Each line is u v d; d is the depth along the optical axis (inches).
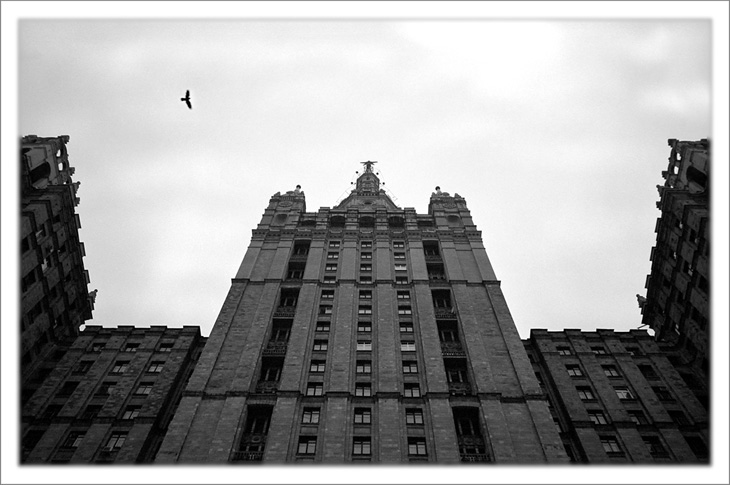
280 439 1656.0
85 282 2652.6
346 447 1638.8
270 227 2869.1
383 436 1665.8
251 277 2455.7
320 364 1987.0
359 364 1982.0
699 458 1825.8
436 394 1819.6
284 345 2071.9
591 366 2199.8
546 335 2370.8
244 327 2155.5
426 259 2620.6
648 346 2341.3
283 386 1849.2
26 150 2428.6
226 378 1909.4
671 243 2402.8
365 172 4084.6
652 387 2133.4
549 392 2117.4
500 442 1660.9
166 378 2090.3
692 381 2215.8
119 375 2155.5
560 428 1958.7
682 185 2484.0
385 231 2829.7
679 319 2358.5
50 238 2368.4
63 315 2480.3
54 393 2089.1
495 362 1980.8
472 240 2733.8
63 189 2444.6
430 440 1674.5
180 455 1630.2
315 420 1747.0
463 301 2285.9
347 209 3065.9
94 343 2345.0
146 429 1852.9
